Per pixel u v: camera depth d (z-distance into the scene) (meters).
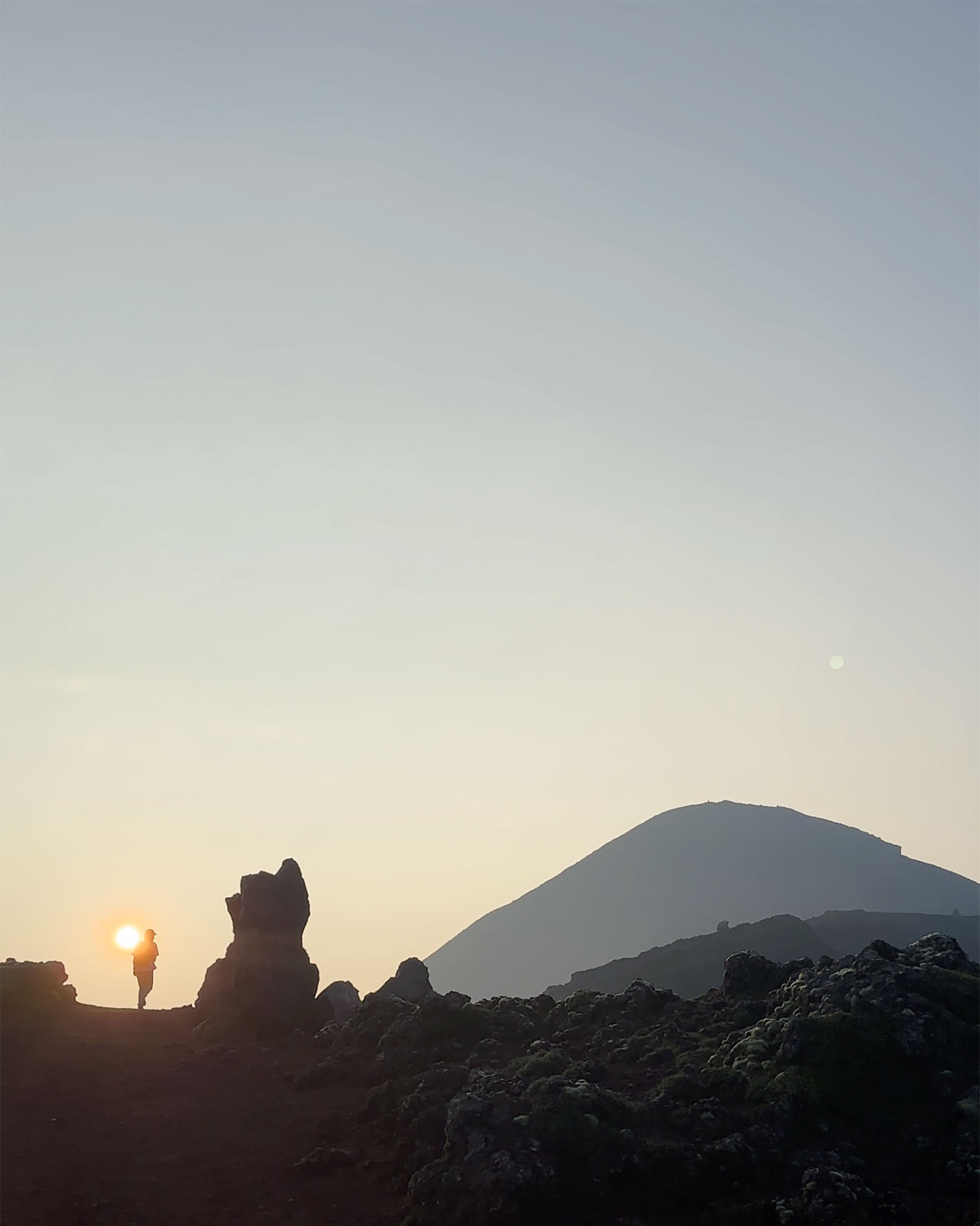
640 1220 22.97
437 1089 28.08
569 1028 31.91
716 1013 31.20
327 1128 27.80
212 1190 24.67
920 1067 25.81
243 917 37.94
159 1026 37.47
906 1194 23.44
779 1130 24.59
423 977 38.97
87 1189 24.42
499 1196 23.02
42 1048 34.06
